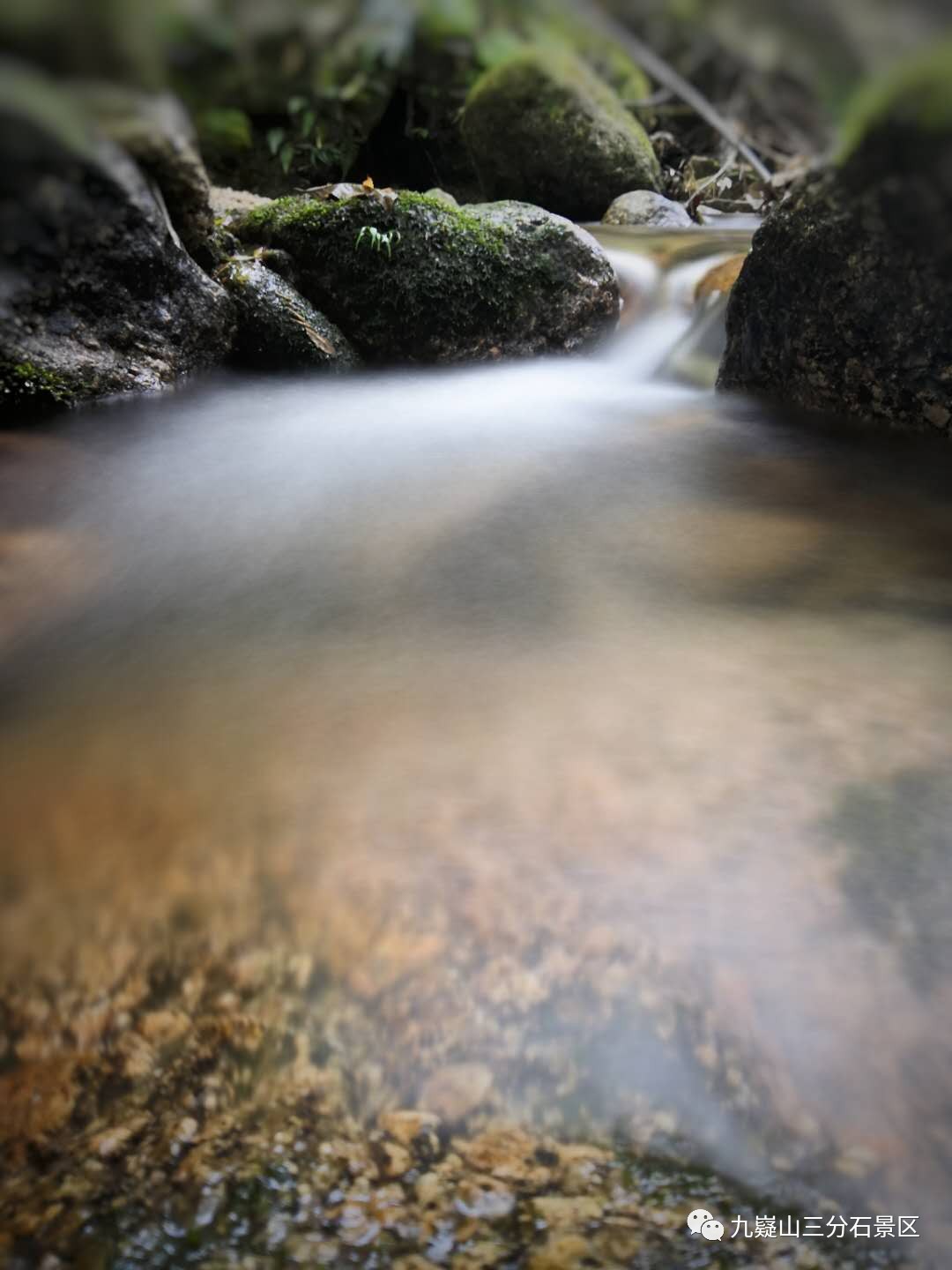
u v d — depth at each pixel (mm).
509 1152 1416
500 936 1740
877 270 5332
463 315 7508
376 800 2162
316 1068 1529
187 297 6629
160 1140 1432
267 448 5648
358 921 1774
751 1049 1535
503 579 3715
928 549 3957
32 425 5863
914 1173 1365
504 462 5355
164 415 6211
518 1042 1557
